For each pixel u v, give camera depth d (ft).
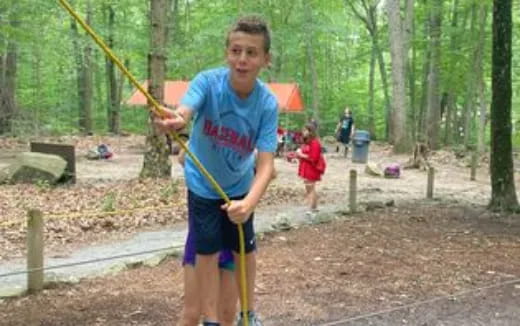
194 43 100.42
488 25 94.32
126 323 18.49
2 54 83.87
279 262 25.44
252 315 12.39
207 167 11.27
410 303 20.97
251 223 12.14
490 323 19.26
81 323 18.37
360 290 22.20
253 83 10.83
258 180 10.76
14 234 29.07
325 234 30.68
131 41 104.83
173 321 18.78
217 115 10.78
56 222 31.22
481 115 84.43
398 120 85.20
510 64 36.94
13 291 20.62
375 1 116.16
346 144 79.36
